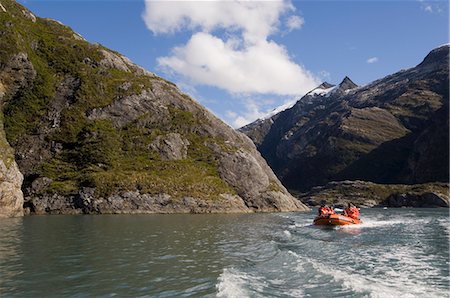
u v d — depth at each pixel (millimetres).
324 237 34406
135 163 73250
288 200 84562
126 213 62062
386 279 17734
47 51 84562
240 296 14227
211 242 28828
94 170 69062
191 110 90375
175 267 19172
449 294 15211
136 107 82938
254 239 31047
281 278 17141
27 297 13945
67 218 50844
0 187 51062
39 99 76812
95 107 79000
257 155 93938
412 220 59312
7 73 75562
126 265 19578
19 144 71000
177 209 66312
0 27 77875
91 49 90438
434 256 24406
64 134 73812
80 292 14609
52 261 20406
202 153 81125
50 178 66688
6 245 25906
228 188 76250
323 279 17000
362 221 55719
